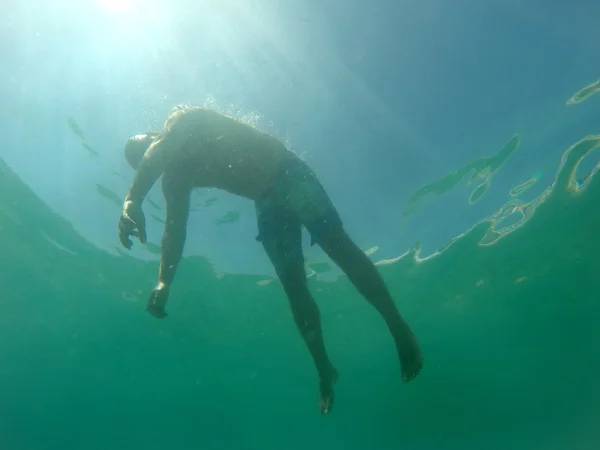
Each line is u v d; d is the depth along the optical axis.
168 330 14.91
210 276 11.85
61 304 13.94
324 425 29.06
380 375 19.92
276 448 36.91
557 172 8.93
